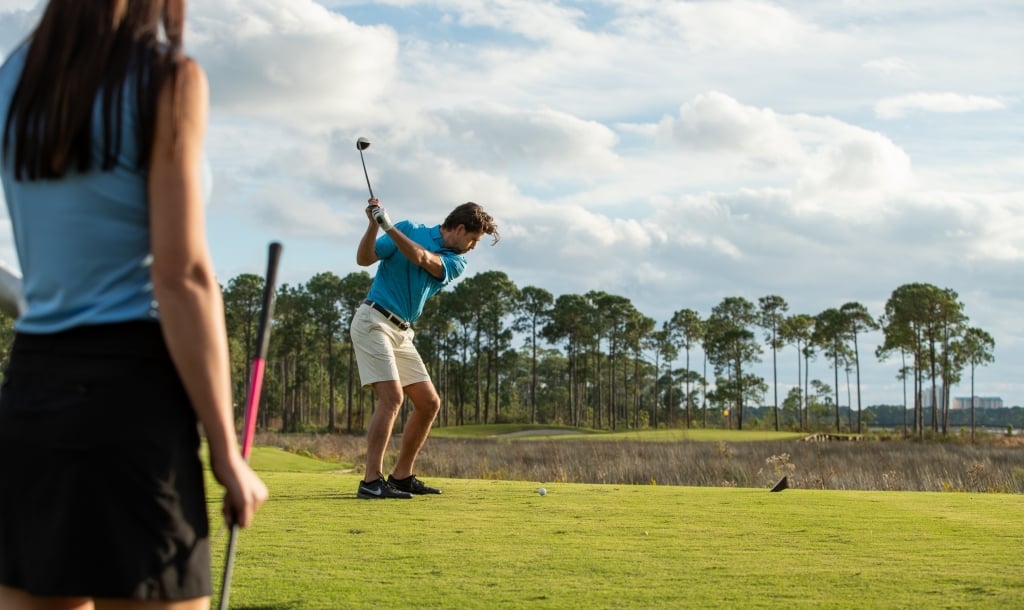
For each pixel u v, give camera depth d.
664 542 4.02
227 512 1.53
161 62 1.43
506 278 93.75
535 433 65.00
